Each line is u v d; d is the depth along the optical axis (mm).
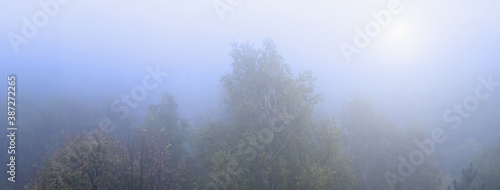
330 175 16891
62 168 17484
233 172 16891
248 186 17281
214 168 17109
